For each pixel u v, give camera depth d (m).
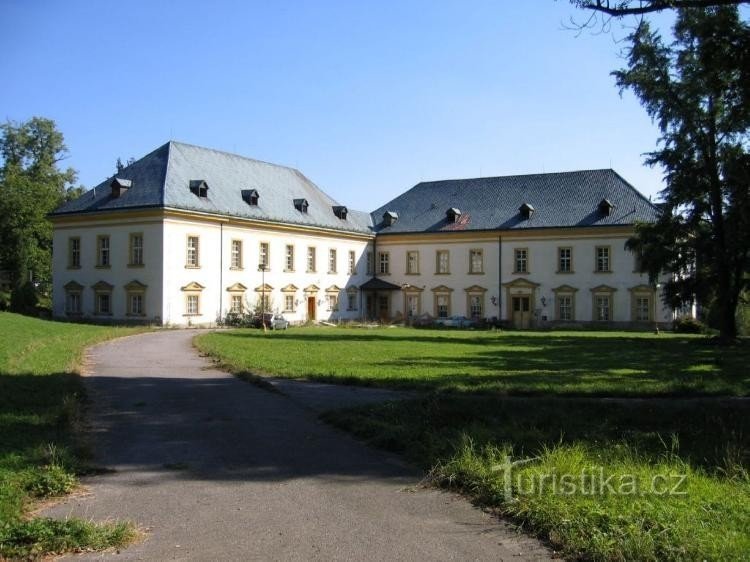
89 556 6.33
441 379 18.58
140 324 50.50
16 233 65.75
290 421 12.86
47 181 75.12
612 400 14.73
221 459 10.00
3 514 7.04
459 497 8.16
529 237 63.41
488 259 65.25
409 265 69.38
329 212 67.88
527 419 12.13
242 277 56.25
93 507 7.75
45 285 71.69
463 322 63.25
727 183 35.34
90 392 16.16
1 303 59.12
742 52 18.80
